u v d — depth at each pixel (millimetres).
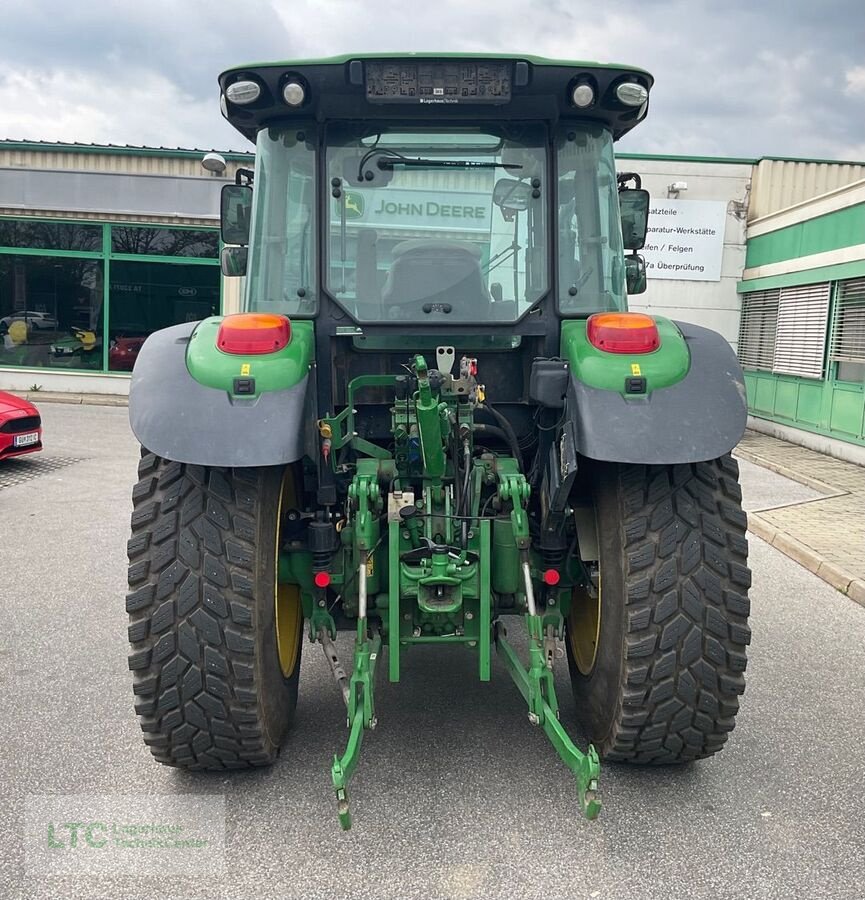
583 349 2938
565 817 2945
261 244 3385
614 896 2537
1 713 3744
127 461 10539
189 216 16766
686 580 2822
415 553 2984
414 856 2723
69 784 3148
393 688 4023
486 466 3213
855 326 11656
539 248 3369
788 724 3746
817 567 6523
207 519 2852
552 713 2832
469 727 3621
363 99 3191
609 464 2977
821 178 15469
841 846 2805
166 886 2570
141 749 3418
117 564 6238
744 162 15453
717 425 2756
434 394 2930
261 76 3135
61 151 16609
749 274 15211
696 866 2682
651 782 3184
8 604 5305
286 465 3244
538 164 3342
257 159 3396
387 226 3334
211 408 2760
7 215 16797
